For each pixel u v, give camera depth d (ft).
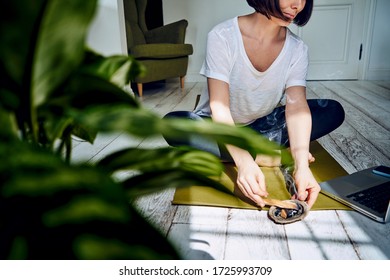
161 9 13.82
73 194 0.54
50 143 0.79
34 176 0.54
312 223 3.23
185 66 12.22
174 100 10.03
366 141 5.87
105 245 0.52
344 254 2.78
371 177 4.01
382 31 12.78
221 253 2.81
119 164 0.78
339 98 9.84
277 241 2.97
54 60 0.64
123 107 0.61
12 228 0.56
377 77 13.35
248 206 3.52
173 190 3.94
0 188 0.55
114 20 7.59
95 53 0.91
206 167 0.84
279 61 3.93
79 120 0.56
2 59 0.63
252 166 3.15
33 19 0.59
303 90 4.07
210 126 0.58
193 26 13.89
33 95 0.65
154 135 0.52
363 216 3.33
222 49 3.78
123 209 0.54
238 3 13.32
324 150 5.25
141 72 0.92
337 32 13.04
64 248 0.54
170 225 3.25
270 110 4.62
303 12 3.30
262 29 3.76
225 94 3.73
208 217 3.37
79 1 0.59
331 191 3.71
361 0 12.54
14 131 0.65
